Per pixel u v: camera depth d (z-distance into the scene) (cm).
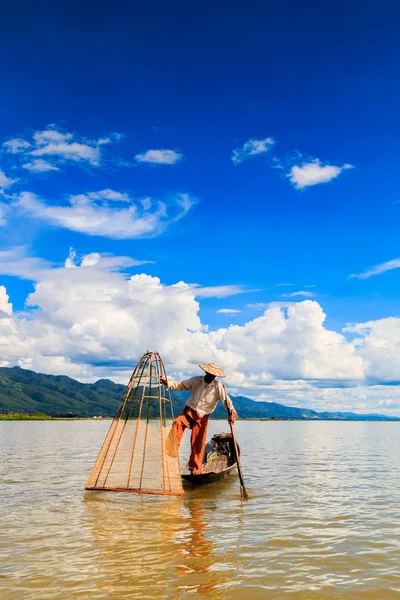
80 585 577
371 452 2548
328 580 600
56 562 655
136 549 711
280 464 1869
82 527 834
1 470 1593
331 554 698
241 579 600
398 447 2989
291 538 777
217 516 926
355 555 695
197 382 1277
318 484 1342
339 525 865
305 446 3031
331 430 7181
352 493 1200
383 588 577
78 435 4534
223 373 1252
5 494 1142
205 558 675
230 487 1275
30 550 705
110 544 735
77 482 1323
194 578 602
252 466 1784
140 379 1248
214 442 1653
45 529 820
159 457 1185
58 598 541
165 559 669
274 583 589
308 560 671
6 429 6406
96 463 1220
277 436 4578
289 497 1138
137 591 561
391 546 739
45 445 2947
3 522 869
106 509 980
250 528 836
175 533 797
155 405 1234
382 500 1108
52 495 1129
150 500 1077
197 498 1112
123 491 1166
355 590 570
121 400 1258
